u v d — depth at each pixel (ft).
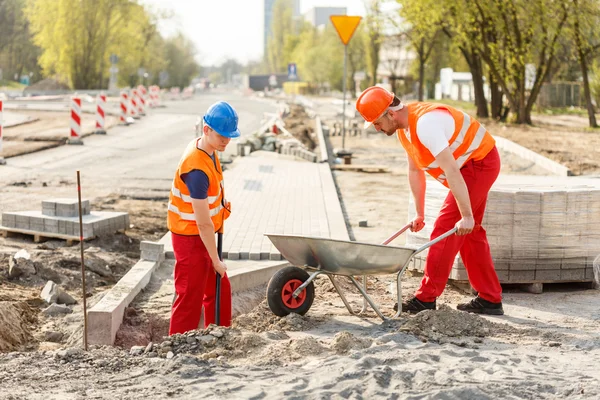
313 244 20.85
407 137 21.91
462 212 21.31
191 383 15.84
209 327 19.52
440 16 130.72
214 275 21.54
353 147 99.45
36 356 18.53
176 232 20.70
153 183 57.72
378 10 187.83
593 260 27.61
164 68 381.40
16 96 215.92
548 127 129.49
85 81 252.83
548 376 16.25
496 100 150.00
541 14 123.75
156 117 138.72
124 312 24.93
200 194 19.90
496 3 125.08
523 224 26.99
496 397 14.66
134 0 261.44
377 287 27.94
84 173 62.23
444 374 15.94
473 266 23.53
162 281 28.94
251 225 38.63
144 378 16.31
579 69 196.65
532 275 27.25
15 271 29.71
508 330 21.01
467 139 21.65
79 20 246.06
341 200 52.44
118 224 37.42
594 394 14.88
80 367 17.46
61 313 26.50
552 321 23.16
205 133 20.08
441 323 20.54
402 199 53.06
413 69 266.16
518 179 32.09
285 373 16.57
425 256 28.73
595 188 28.02
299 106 216.74
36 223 36.04
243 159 72.69
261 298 28.07
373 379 15.53
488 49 135.54
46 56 250.98
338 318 22.72
